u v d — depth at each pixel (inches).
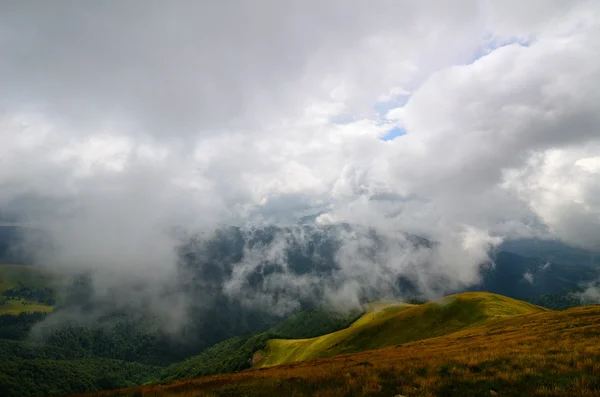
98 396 1216.8
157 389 1145.4
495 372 783.7
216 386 1063.0
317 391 770.8
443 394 692.7
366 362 1256.8
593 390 615.2
